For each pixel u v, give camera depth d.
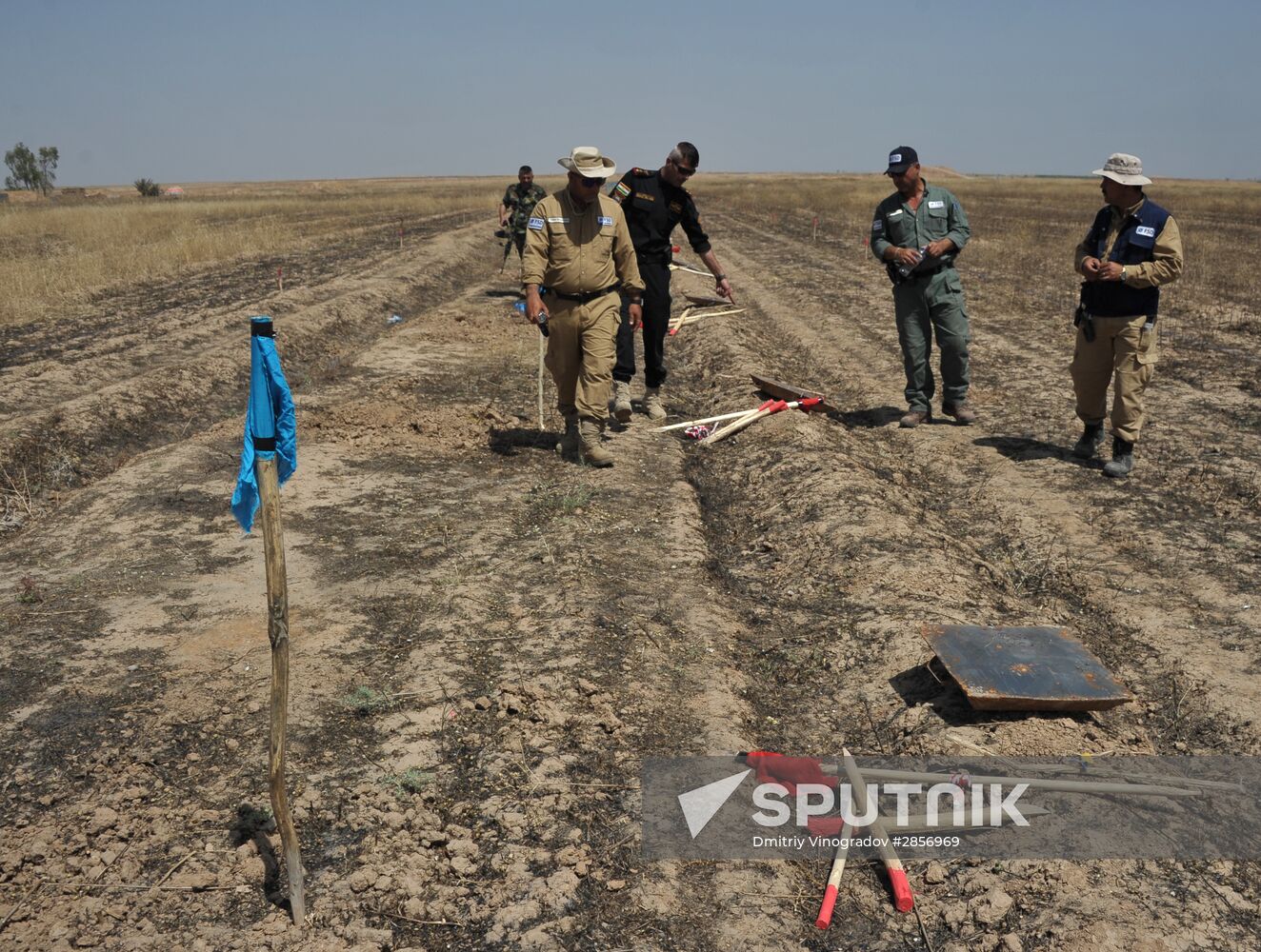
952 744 3.86
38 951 2.89
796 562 5.70
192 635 4.70
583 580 5.28
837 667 4.55
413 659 4.47
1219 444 7.82
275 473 2.77
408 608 4.98
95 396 9.05
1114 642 4.81
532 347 11.99
